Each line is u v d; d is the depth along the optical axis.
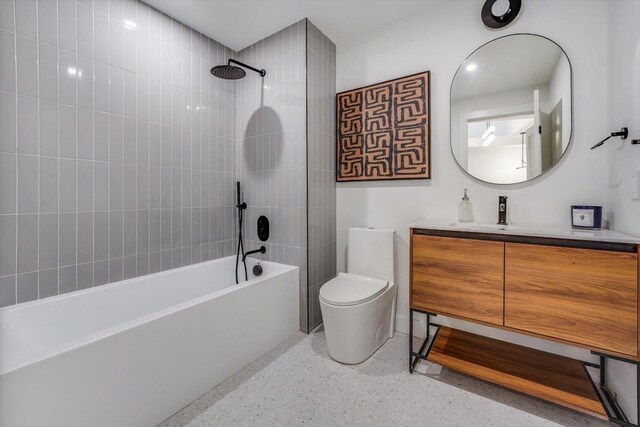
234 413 1.40
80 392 1.08
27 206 1.48
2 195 1.40
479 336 1.87
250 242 2.54
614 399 1.42
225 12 2.05
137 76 1.91
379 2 1.97
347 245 2.45
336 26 2.23
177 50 2.13
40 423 0.99
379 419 1.36
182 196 2.19
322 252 2.34
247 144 2.51
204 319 1.53
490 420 1.34
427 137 2.03
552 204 1.66
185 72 2.19
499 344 1.77
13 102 1.42
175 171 2.14
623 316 1.15
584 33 1.55
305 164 2.15
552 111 1.64
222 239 2.49
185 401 1.44
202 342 1.52
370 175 2.29
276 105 2.30
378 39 2.25
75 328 1.61
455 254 1.53
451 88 1.95
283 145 2.27
